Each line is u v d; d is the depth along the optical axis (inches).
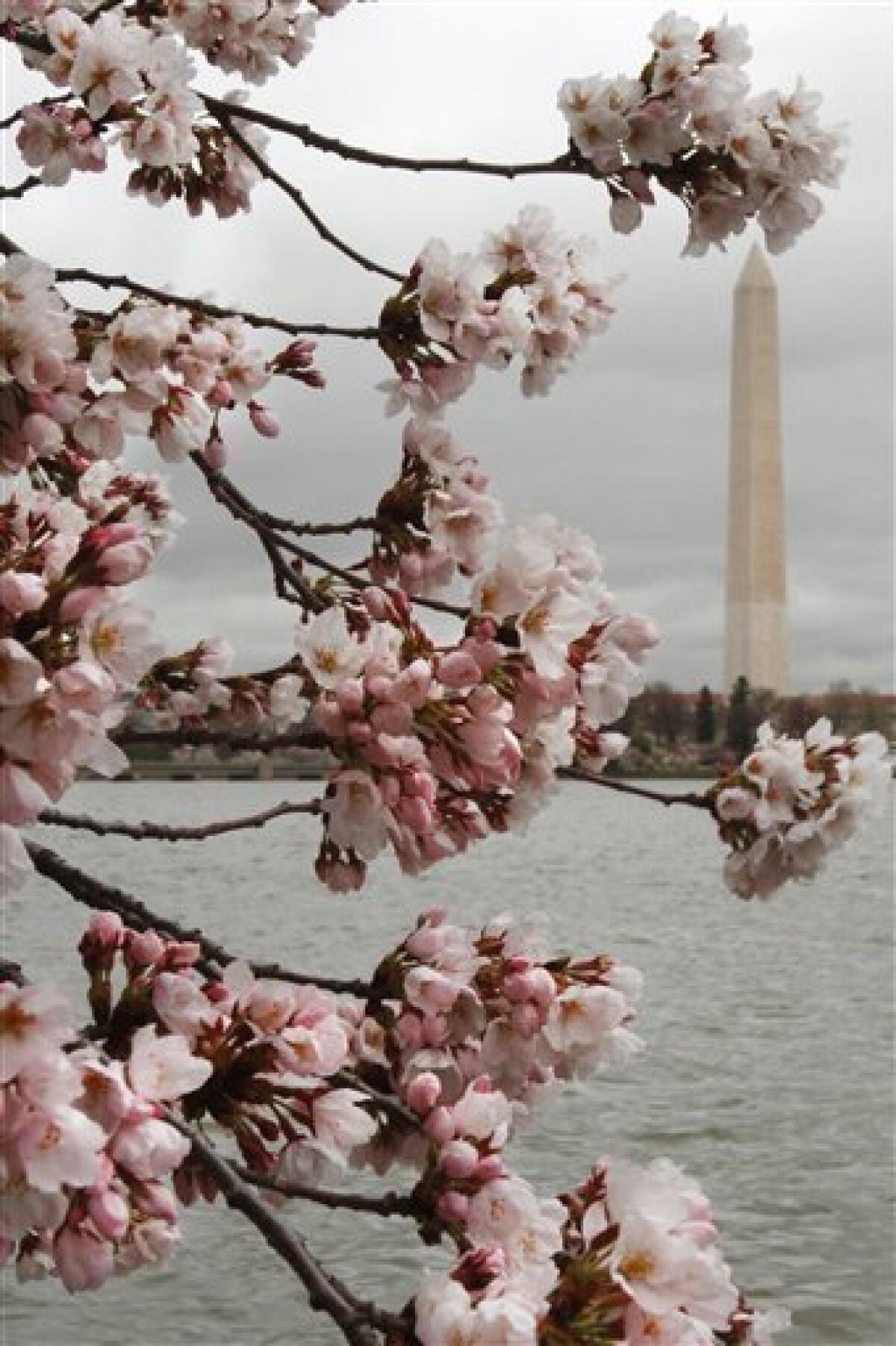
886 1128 1342.3
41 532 181.2
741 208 295.3
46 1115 151.7
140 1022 196.5
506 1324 177.5
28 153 306.3
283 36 328.2
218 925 2645.2
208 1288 941.8
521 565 213.9
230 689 317.4
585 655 227.1
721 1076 1534.2
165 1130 163.8
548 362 286.2
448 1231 205.3
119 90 270.4
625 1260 183.2
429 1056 231.1
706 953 2496.3
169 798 6825.8
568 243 289.7
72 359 192.5
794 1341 910.4
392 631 212.5
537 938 249.6
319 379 311.3
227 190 328.8
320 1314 917.8
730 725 6368.1
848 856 4877.0
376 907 2987.2
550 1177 1203.9
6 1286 943.7
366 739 205.9
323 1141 195.2
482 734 208.2
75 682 153.9
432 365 277.4
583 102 285.6
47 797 157.4
